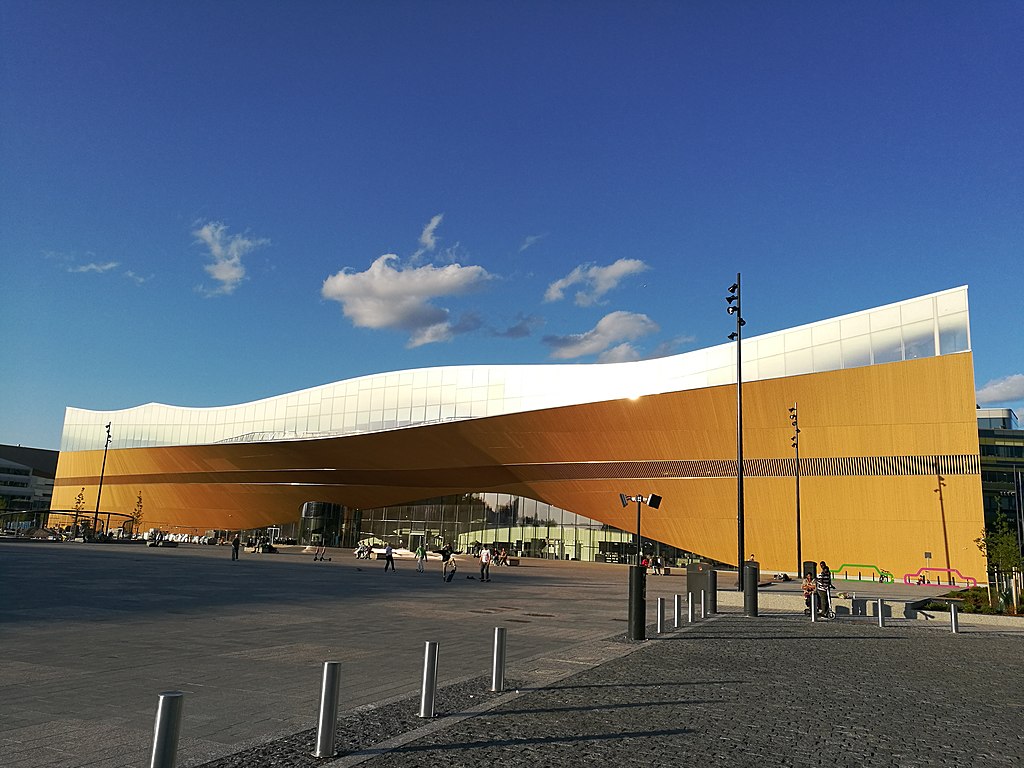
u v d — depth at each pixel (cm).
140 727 635
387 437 6069
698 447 4784
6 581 2195
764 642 1433
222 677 886
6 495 13275
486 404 5878
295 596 2158
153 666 945
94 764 528
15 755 544
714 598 2112
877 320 4172
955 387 3912
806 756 602
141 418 8425
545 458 5525
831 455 4284
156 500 8312
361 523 7325
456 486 6475
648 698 820
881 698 874
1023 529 3866
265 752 564
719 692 873
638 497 2969
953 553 3884
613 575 4369
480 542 6488
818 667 1116
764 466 4531
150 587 2238
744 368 4569
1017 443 9950
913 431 4028
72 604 1666
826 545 4316
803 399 4347
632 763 563
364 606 1936
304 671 946
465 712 718
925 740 671
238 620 1508
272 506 7644
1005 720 771
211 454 7469
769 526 4541
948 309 3975
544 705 763
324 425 6838
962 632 1808
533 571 4538
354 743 595
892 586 3672
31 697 739
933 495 3975
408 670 981
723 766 564
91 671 894
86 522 8550
